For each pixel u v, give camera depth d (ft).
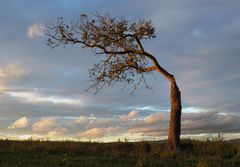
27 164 62.90
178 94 95.30
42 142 93.45
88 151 82.48
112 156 76.07
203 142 90.89
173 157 77.00
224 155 76.23
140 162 63.21
